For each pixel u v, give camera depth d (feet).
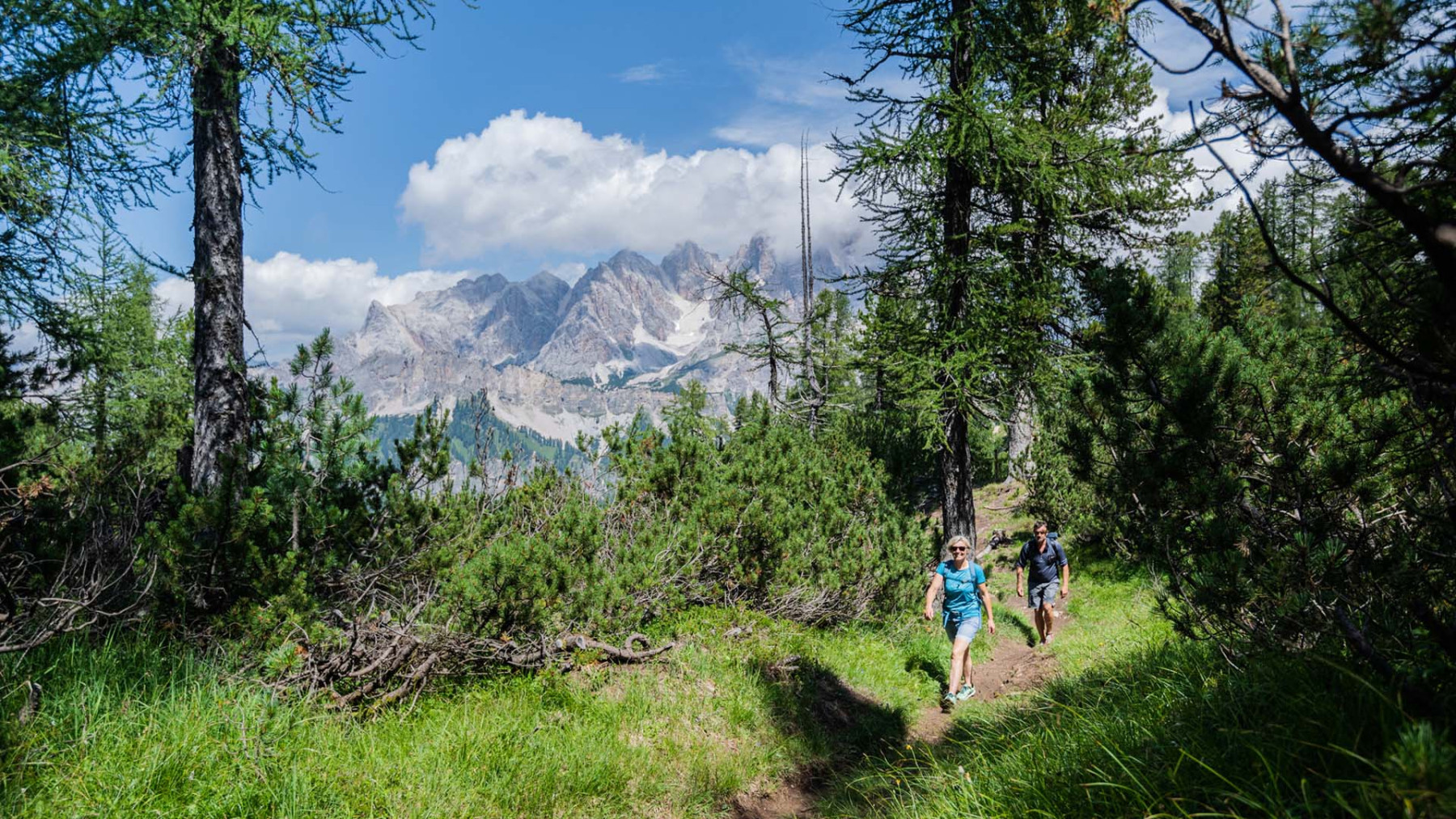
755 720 23.39
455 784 15.71
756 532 33.06
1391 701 8.20
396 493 22.50
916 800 15.69
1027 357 35.81
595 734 19.95
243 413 23.63
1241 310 15.44
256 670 17.44
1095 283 14.32
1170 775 10.04
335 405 23.03
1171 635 20.43
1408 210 5.30
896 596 36.29
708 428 61.36
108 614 16.10
